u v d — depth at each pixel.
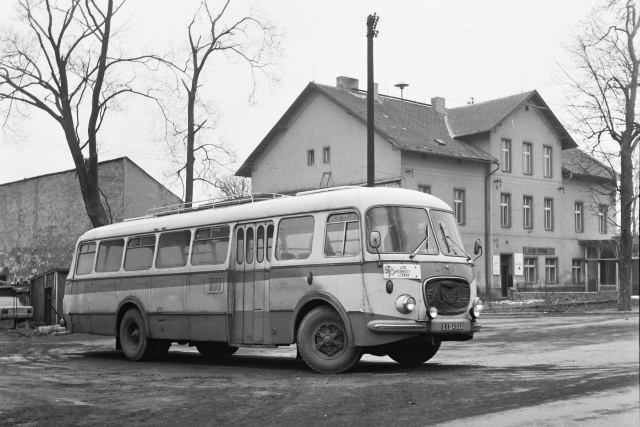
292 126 56.34
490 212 55.62
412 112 57.38
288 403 10.31
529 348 19.17
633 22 43.06
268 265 15.06
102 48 31.83
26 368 15.98
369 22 27.62
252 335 15.27
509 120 57.75
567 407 9.67
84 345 24.23
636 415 9.11
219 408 10.02
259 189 58.31
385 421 8.93
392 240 13.70
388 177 50.41
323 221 14.29
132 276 18.52
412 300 13.44
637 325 27.92
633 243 72.75
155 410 9.95
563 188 61.84
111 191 51.34
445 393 10.89
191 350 21.67
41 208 57.94
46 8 31.75
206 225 16.67
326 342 13.93
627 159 44.16
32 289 38.56
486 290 55.12
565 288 60.94
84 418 9.44
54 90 32.00
